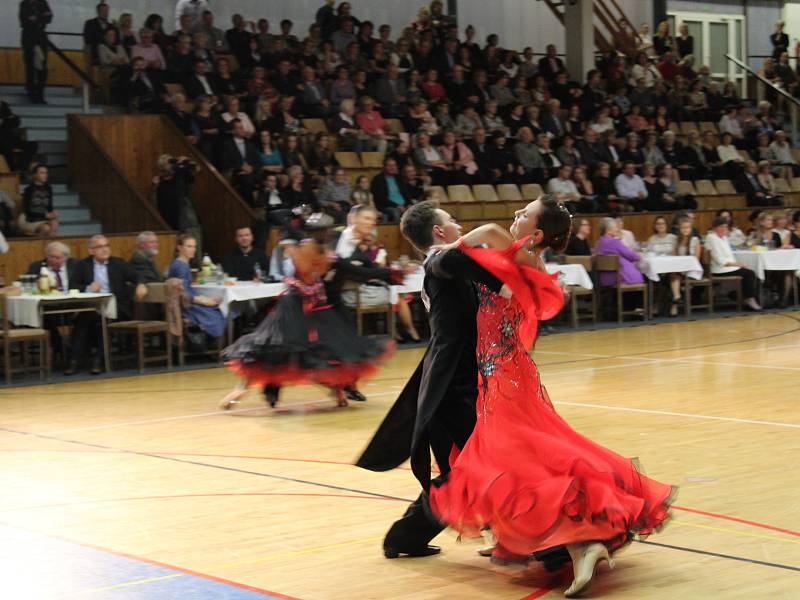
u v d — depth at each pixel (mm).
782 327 14211
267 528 4965
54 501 5582
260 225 14117
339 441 7227
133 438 7465
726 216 16203
